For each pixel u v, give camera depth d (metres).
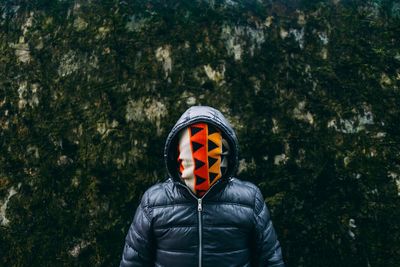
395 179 2.45
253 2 2.90
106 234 2.44
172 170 1.71
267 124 2.60
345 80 2.67
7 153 2.58
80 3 2.82
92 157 2.54
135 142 2.55
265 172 2.53
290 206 2.47
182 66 2.67
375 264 2.35
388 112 2.58
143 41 2.71
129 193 2.49
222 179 1.68
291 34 2.80
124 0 2.80
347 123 2.58
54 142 2.57
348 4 2.86
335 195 2.47
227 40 2.75
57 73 2.70
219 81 2.66
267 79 2.69
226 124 1.68
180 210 1.66
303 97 2.65
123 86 2.64
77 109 2.62
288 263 2.42
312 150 2.55
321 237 2.43
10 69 2.72
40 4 2.84
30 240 2.44
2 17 2.86
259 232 1.74
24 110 2.64
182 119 1.67
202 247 1.64
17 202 2.49
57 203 2.48
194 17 2.79
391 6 2.84
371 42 2.74
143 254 1.74
